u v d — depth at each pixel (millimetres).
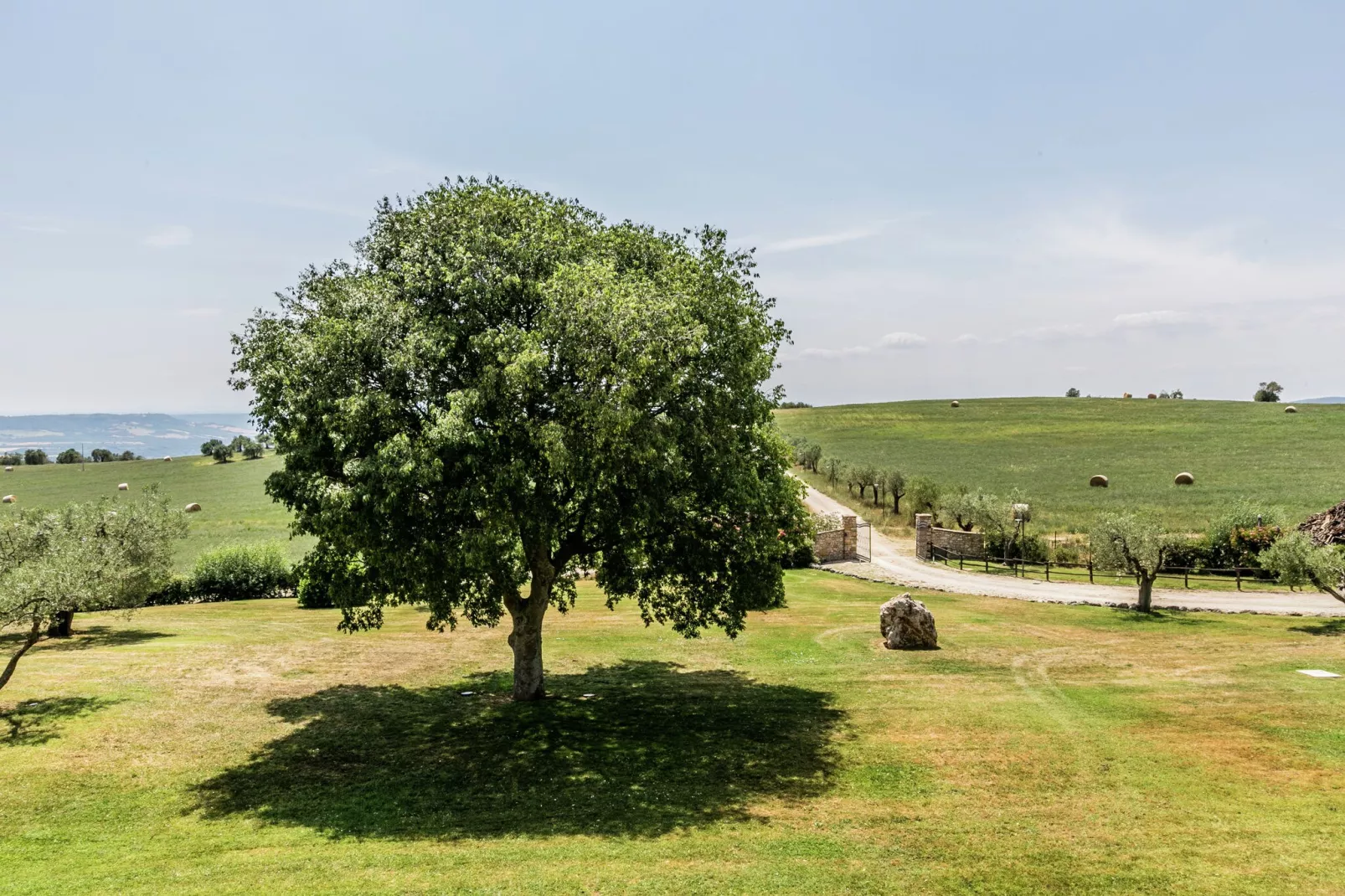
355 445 17859
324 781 17016
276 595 43031
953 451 98562
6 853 13391
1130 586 42969
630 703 22859
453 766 17891
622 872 12516
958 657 27703
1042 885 11820
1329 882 11633
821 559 53312
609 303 17422
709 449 19953
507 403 17547
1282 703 20672
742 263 22359
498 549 18750
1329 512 44812
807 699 22969
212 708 21875
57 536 24594
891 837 13750
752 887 11930
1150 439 95938
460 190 21062
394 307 18312
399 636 32500
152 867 12891
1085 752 17734
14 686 22453
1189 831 13570
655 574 22250
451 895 11742
